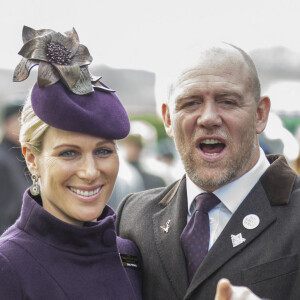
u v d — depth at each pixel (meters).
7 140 5.79
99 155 2.69
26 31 2.52
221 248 2.82
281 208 2.83
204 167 2.96
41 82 2.50
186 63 2.95
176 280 2.93
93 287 2.64
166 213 3.19
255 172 2.99
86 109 2.57
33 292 2.47
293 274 2.64
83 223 2.84
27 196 2.70
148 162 7.41
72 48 2.58
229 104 2.92
